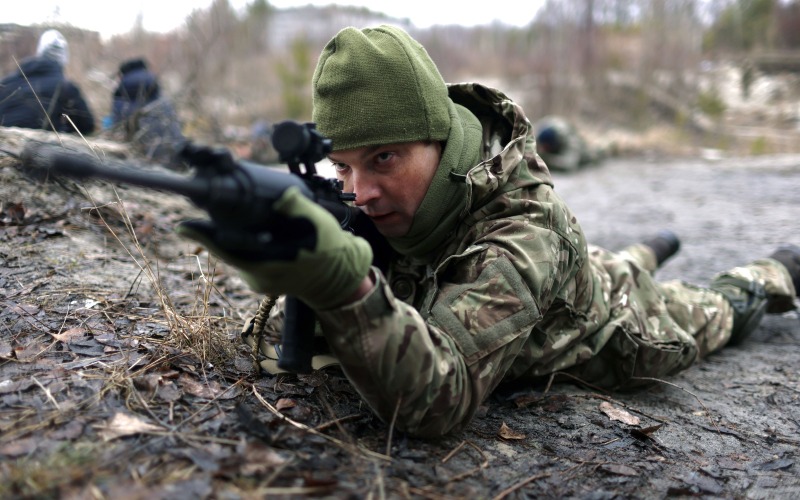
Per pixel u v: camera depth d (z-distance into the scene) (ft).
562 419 6.67
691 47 75.97
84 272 8.37
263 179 3.92
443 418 5.24
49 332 6.54
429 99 5.95
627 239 18.26
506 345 5.53
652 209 23.48
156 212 11.47
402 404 4.99
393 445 5.40
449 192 6.17
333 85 5.81
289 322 4.75
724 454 6.47
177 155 3.78
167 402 5.41
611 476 5.67
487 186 6.01
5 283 7.68
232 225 3.87
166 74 23.94
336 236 4.17
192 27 25.49
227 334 7.00
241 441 4.90
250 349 6.70
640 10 79.36
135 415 5.15
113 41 22.84
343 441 5.27
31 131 11.21
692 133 60.39
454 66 82.58
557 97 61.62
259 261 4.00
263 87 45.93
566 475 5.56
